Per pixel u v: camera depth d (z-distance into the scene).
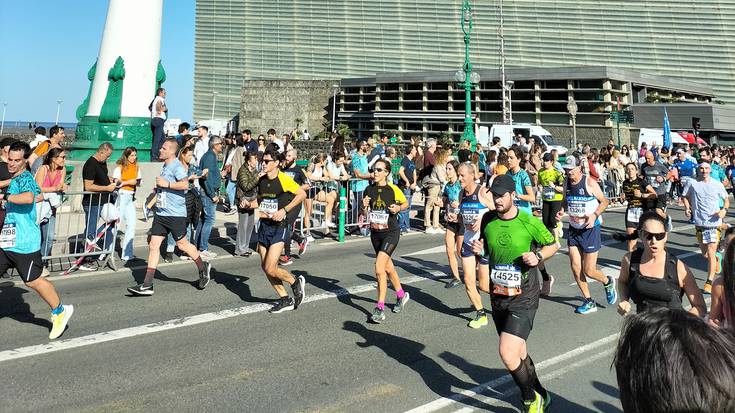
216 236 12.23
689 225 15.16
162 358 4.79
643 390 1.21
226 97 106.12
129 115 17.83
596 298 7.28
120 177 9.45
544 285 3.96
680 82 72.19
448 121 75.69
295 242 11.85
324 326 5.88
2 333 5.47
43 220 8.27
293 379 4.34
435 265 9.66
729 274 2.48
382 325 5.95
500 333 3.90
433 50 91.94
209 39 107.50
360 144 13.23
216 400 3.91
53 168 8.44
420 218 16.81
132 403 3.84
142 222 12.76
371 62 96.31
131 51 17.89
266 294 7.31
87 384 4.18
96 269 8.80
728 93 76.56
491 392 4.15
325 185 13.36
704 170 7.91
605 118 63.44
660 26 79.19
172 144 7.10
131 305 6.61
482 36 88.12
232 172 14.99
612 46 81.38
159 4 18.58
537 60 85.12
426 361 4.82
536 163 14.74
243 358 4.82
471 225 5.96
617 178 20.98
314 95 89.12
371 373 4.50
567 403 3.94
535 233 3.68
